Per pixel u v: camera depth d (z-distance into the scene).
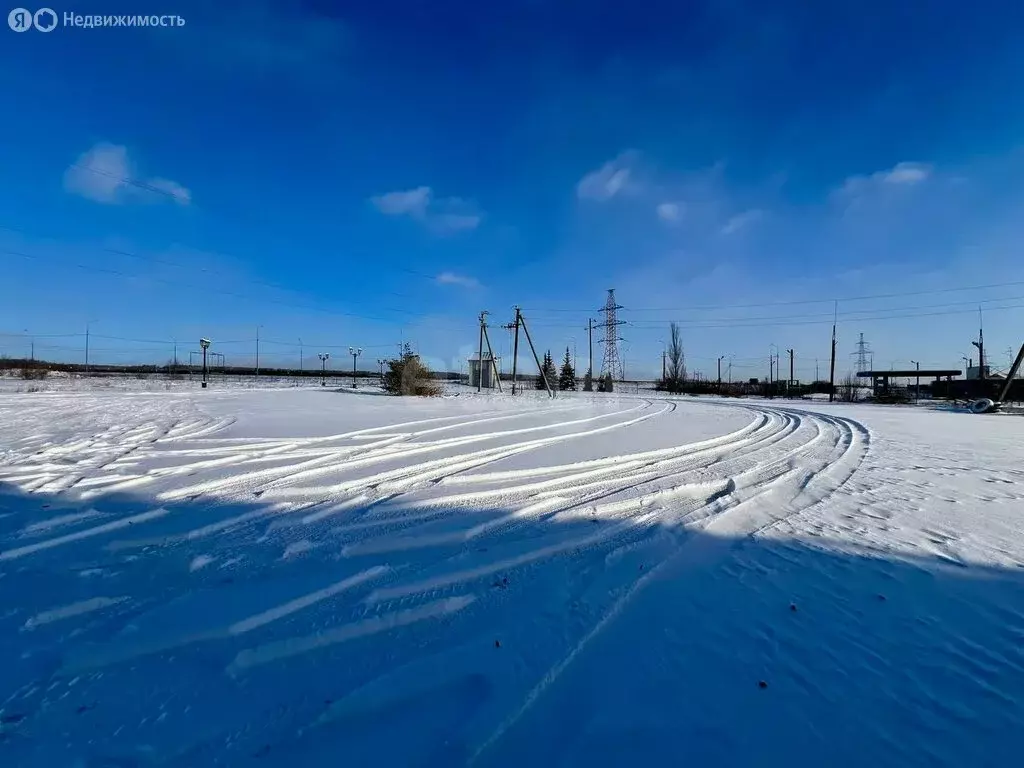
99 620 2.79
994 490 6.18
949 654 2.63
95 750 1.89
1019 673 2.47
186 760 1.85
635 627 2.87
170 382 37.75
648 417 15.51
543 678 2.39
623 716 2.14
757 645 2.70
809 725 2.11
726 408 21.34
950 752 1.97
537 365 34.47
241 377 60.50
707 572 3.65
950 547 4.16
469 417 13.66
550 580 3.46
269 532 4.25
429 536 4.24
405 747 1.94
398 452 7.87
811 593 3.32
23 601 2.98
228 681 2.31
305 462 6.92
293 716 2.09
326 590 3.21
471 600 3.14
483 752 1.92
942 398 37.06
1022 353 23.89
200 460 6.90
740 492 5.99
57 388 25.69
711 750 1.96
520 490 5.79
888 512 5.21
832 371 44.34
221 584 3.26
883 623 2.95
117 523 4.36
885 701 2.27
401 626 2.82
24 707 2.11
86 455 7.11
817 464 7.85
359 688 2.28
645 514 5.05
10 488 5.35
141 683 2.28
